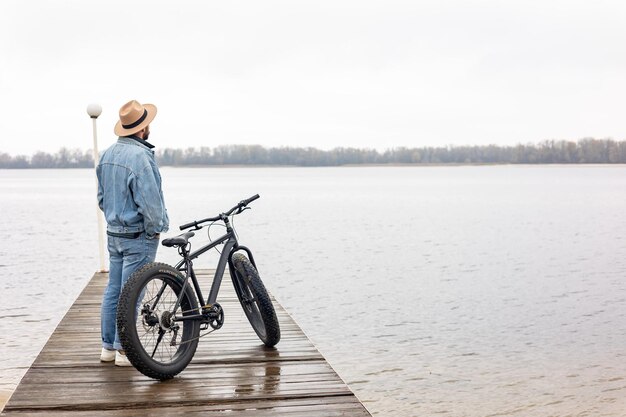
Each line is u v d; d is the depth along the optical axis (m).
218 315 4.79
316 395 4.20
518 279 19.98
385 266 22.45
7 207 61.41
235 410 3.92
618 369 10.45
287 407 3.99
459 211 55.41
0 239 31.09
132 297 4.19
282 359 5.01
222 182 187.75
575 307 15.63
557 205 64.50
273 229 37.22
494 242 30.83
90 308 6.92
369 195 91.06
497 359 10.96
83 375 4.54
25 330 12.03
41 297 15.84
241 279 5.45
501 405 8.71
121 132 4.51
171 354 4.64
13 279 18.84
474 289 18.02
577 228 38.94
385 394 9.10
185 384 4.38
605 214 51.62
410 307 15.30
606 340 12.39
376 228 38.28
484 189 115.06
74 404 3.96
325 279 19.38
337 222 42.88
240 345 5.42
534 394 9.21
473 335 12.61
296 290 17.44
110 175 4.47
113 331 4.75
